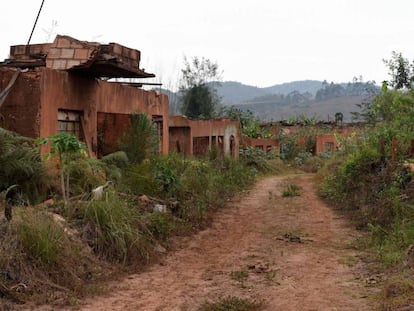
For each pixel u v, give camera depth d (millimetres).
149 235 9906
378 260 9047
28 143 10734
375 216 12484
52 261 7230
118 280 7891
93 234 8578
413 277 7324
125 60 14180
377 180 14781
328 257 9609
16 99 11148
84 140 12914
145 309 6613
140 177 13141
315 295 7121
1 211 8141
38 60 13141
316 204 17078
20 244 7109
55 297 6723
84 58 12102
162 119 18953
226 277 8219
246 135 42625
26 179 9875
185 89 54531
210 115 50969
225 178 20609
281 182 25391
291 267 8859
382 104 21516
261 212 15445
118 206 9266
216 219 13938
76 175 10844
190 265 9047
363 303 6699
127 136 14938
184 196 14258
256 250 10297
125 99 15578
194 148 28141
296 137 44906
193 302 6910
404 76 22266
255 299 6977
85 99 12984
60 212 9008
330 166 24203
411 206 11023
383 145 16250
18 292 6594
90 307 6617
